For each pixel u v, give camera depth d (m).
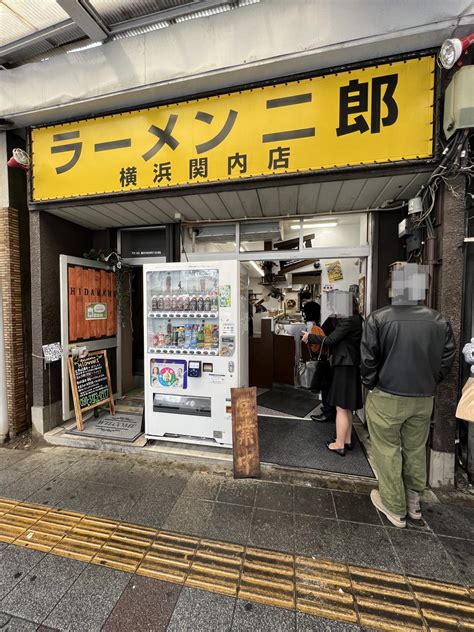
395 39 2.18
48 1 2.46
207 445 3.05
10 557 1.78
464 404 2.05
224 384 2.90
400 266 2.02
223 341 2.89
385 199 3.11
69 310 3.62
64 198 3.16
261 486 2.46
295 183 2.61
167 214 3.60
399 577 1.64
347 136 2.43
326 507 2.21
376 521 2.06
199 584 1.61
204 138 2.73
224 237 4.00
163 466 2.78
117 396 4.55
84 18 2.48
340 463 2.77
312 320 3.98
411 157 2.33
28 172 3.25
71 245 3.92
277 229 3.82
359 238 3.92
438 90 2.26
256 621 1.42
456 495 2.38
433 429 2.48
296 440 3.22
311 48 2.30
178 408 3.07
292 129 2.53
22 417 3.54
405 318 1.93
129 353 5.03
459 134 2.13
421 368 1.89
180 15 2.56
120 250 4.35
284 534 1.94
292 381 5.20
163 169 2.85
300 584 1.61
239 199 3.08
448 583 1.61
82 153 3.07
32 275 3.41
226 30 2.46
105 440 3.19
